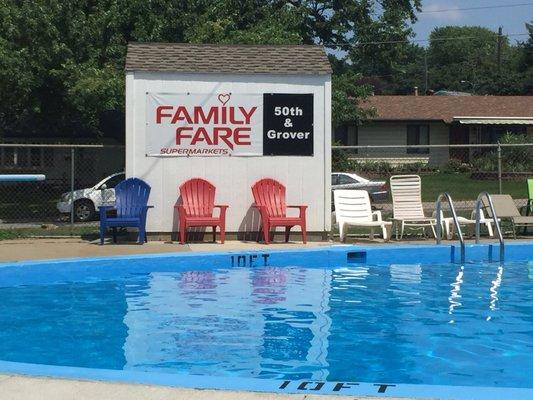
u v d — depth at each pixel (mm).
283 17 30000
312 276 11422
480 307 9055
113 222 14086
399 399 4434
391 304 9211
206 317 8352
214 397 4559
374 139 40750
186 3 24172
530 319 8359
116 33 22578
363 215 15500
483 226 17141
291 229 14945
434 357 6668
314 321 8188
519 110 41812
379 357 6641
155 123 14594
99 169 30734
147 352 6797
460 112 41094
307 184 14922
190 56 14922
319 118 14922
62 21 21500
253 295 9750
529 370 6246
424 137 40938
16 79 20438
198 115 14672
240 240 14844
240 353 6742
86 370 5250
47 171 30594
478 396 4457
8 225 19891
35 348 6988
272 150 14844
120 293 9922
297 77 14867
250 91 14750
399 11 35375
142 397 4586
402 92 93062
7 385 4855
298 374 6074
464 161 40781
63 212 21641
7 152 31047
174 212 14703
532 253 13625
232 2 28469
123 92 20531
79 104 20969
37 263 10867
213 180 14766
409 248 13086
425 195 28688
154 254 11969
